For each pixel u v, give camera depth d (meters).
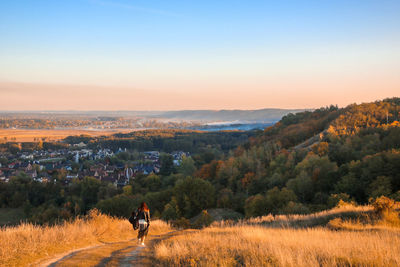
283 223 21.23
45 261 9.76
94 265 9.26
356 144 96.00
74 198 99.06
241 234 14.66
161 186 117.31
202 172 119.62
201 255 9.78
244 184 87.56
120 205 59.62
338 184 60.31
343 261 7.89
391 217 17.39
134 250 12.12
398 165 57.12
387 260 7.61
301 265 7.59
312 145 113.38
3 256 9.40
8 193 104.00
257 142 160.62
